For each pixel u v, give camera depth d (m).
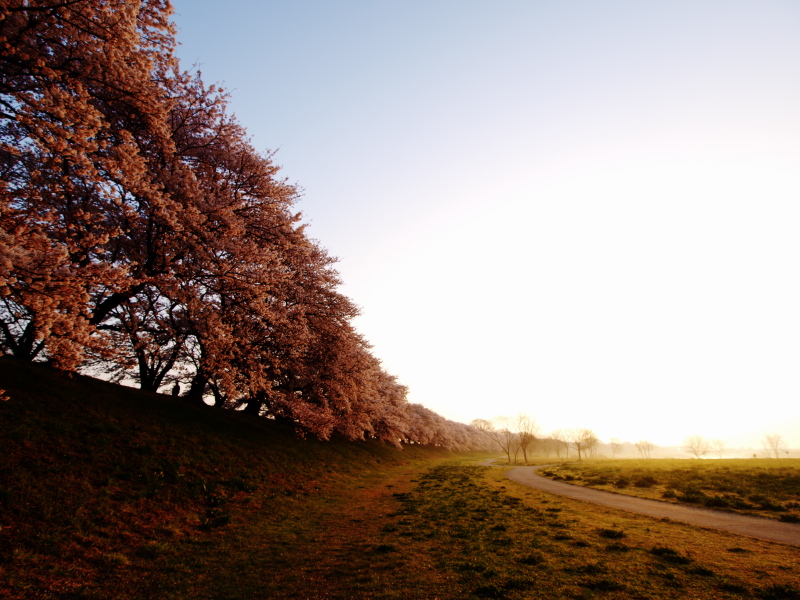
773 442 132.25
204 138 20.44
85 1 9.26
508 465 59.16
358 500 19.70
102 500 11.37
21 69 10.12
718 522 14.12
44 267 7.88
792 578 7.93
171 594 7.59
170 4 12.25
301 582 8.22
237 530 12.42
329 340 31.52
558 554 9.83
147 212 15.50
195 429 21.11
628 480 26.50
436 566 9.01
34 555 8.09
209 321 17.31
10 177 14.41
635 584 7.65
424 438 86.25
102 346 9.45
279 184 23.59
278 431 32.25
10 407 13.48
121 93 11.61
